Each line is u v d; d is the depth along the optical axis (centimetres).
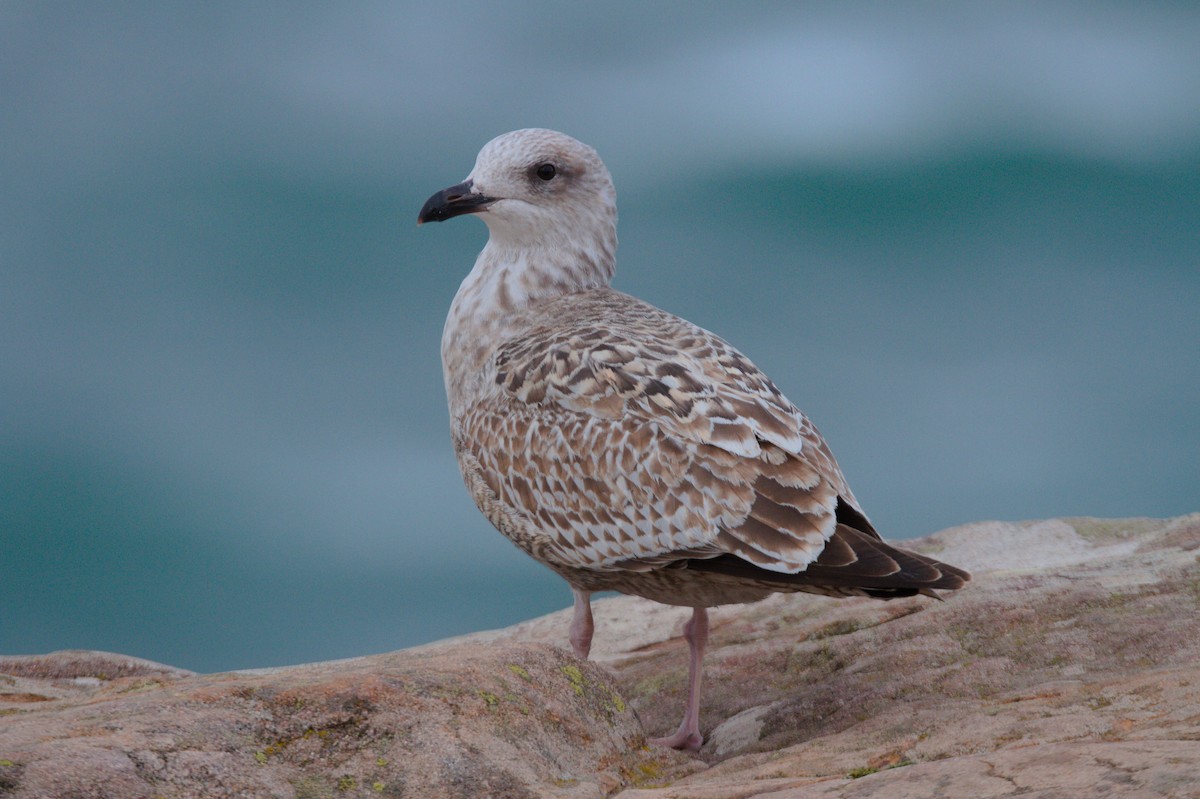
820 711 1047
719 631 1418
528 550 1204
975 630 1145
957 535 1684
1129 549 1546
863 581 978
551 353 1184
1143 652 1031
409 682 827
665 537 1073
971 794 632
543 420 1159
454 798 737
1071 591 1188
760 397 1094
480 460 1222
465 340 1335
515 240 1376
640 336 1176
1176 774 595
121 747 693
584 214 1391
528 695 873
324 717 777
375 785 736
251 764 722
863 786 677
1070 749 663
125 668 1386
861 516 1067
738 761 878
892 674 1090
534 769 800
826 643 1209
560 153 1374
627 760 892
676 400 1086
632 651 1445
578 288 1381
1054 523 1708
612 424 1109
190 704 765
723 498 1045
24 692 1116
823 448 1103
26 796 632
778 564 1014
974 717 844
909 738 838
